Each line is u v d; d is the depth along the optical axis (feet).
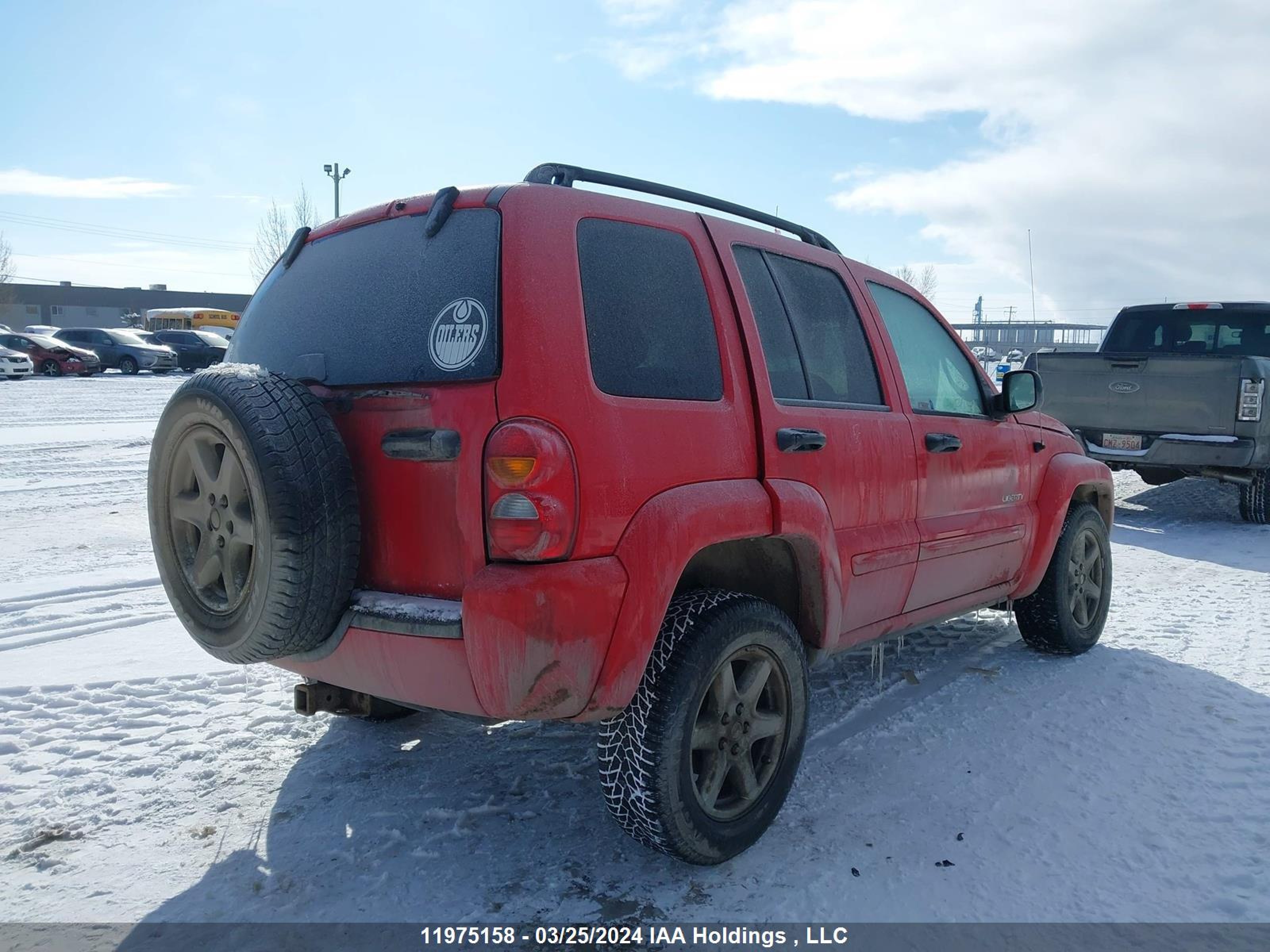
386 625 8.84
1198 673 15.84
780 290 11.66
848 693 14.89
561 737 13.24
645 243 10.04
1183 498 36.06
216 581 9.64
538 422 8.36
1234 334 33.71
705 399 9.96
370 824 10.74
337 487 8.95
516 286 8.70
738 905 9.17
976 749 12.72
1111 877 9.62
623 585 8.61
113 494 33.73
